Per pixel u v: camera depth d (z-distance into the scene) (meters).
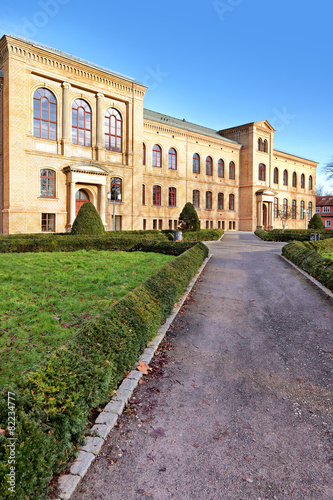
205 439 3.25
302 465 2.93
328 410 3.79
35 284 8.15
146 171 34.44
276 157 51.19
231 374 4.65
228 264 14.23
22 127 22.34
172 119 41.88
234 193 45.50
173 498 2.54
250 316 7.25
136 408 3.75
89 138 26.84
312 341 5.88
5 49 21.88
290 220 54.69
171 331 6.27
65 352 3.62
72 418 2.88
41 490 2.34
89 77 25.95
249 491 2.63
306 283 10.60
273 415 3.68
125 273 9.96
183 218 29.98
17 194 22.22
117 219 28.81
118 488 2.62
